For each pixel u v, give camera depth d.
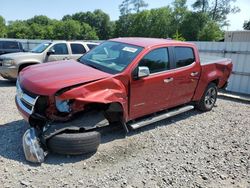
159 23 78.56
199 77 6.64
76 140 4.16
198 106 7.24
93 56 5.61
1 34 83.69
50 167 4.03
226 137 5.70
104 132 5.22
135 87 5.03
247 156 4.86
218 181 4.01
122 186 3.70
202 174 4.15
